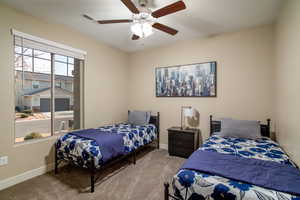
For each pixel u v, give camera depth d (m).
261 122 2.82
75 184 2.19
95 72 3.41
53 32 2.63
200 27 2.83
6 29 2.11
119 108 4.09
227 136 2.65
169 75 3.75
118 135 2.59
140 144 3.05
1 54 2.07
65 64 3.04
